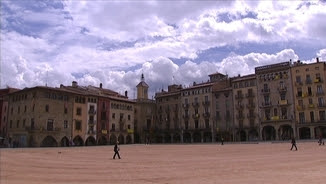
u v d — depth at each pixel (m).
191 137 100.69
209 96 98.19
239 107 90.62
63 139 81.19
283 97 83.38
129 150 52.28
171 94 109.19
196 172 20.50
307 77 80.12
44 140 76.94
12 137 80.12
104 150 52.97
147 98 116.00
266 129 85.88
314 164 22.89
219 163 26.11
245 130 88.88
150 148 59.62
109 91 108.38
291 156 30.88
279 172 18.98
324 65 78.94
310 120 78.12
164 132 108.50
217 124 95.38
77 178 19.08
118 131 96.88
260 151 40.81
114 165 26.75
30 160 32.47
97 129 90.06
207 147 57.50
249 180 16.16
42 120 75.94
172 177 18.45
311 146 47.91
